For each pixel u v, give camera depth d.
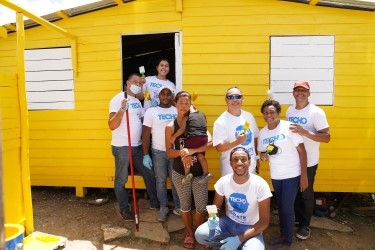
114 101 4.86
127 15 5.54
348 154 5.40
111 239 4.52
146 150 4.88
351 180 5.43
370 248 4.46
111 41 5.61
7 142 4.12
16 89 4.26
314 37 5.32
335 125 5.38
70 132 5.82
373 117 5.35
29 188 4.47
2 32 5.18
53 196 5.97
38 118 5.88
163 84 5.34
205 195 4.21
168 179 5.64
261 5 5.35
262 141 4.32
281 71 5.39
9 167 4.18
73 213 5.30
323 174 5.45
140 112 5.08
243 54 5.41
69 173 5.87
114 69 5.63
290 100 5.40
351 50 5.30
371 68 5.31
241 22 5.39
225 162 4.28
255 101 5.44
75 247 4.37
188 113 4.22
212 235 3.81
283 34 5.35
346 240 4.63
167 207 5.06
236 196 3.77
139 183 5.71
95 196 5.96
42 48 5.81
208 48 5.45
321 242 4.57
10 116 4.17
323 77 5.34
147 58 8.13
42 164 5.91
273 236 4.68
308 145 4.39
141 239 4.56
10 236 3.84
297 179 4.18
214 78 5.46
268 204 3.67
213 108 5.49
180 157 4.17
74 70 5.70
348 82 5.33
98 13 5.60
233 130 4.27
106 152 5.76
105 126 5.73
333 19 5.28
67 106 5.80
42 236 4.45
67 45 5.73
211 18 5.41
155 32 5.50
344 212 5.49
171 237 4.64
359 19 5.26
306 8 5.30
